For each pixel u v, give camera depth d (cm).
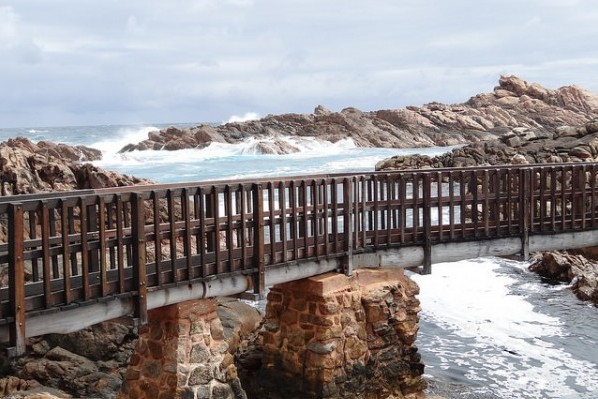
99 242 1029
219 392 1183
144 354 1180
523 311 2217
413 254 1472
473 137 10138
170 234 1118
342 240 1379
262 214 1234
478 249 1548
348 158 7438
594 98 11606
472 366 1764
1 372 1426
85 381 1430
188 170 6112
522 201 1580
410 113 10425
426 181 1474
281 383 1385
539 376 1702
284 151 8238
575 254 2698
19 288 947
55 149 6488
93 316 1036
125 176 2748
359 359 1369
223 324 1573
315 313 1330
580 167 1656
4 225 1786
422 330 2034
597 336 1989
